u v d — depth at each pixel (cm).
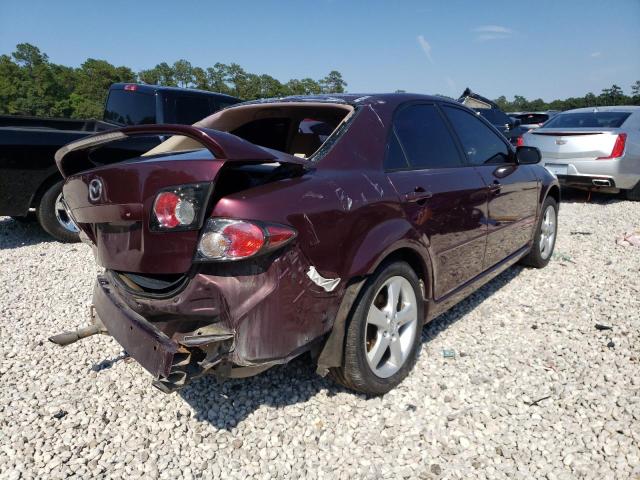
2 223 720
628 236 607
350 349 254
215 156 205
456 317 386
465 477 222
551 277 477
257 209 206
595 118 903
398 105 317
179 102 731
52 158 571
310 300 225
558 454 234
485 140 402
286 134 373
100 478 223
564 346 335
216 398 279
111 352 335
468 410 267
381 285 264
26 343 348
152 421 262
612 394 276
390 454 237
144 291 235
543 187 470
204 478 223
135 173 216
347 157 263
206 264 208
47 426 258
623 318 373
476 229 351
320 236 225
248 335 208
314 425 256
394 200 270
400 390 285
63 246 601
